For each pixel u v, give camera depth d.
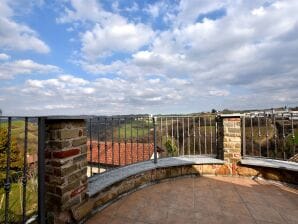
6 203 1.92
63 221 2.22
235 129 4.45
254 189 3.74
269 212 2.88
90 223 2.52
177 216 2.75
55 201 2.18
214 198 3.34
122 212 2.82
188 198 3.33
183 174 4.38
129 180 3.46
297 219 2.70
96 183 2.92
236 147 4.43
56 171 2.19
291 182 3.88
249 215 2.80
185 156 4.91
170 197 3.36
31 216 2.40
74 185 2.36
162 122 4.89
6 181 1.92
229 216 2.77
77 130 2.44
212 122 5.12
